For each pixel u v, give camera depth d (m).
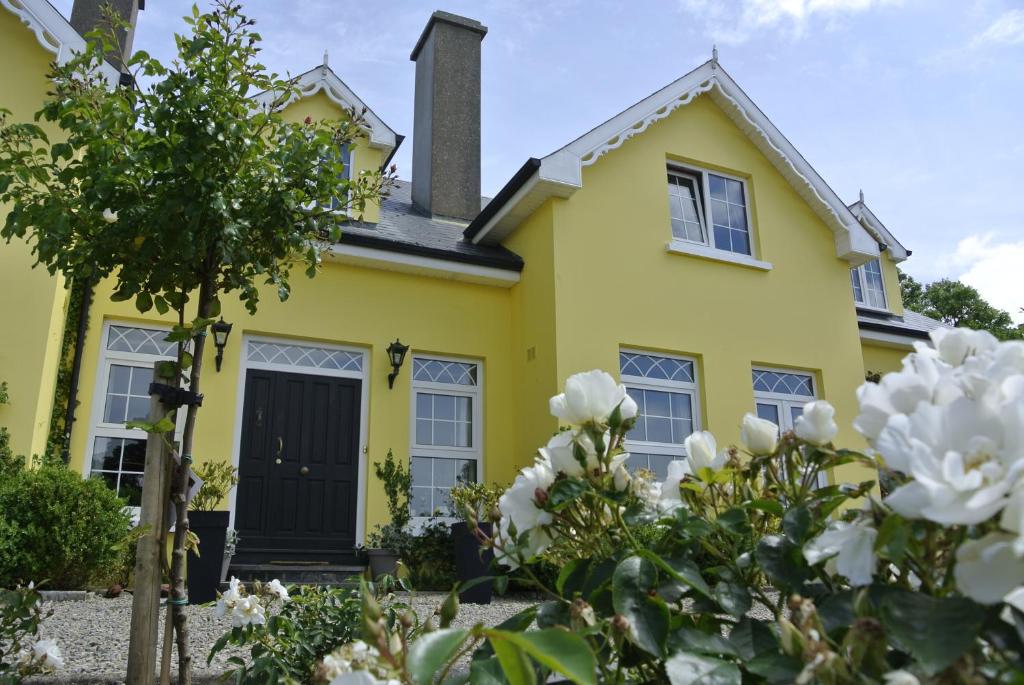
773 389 10.44
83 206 3.02
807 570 1.17
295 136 3.40
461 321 9.81
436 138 11.96
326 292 9.12
